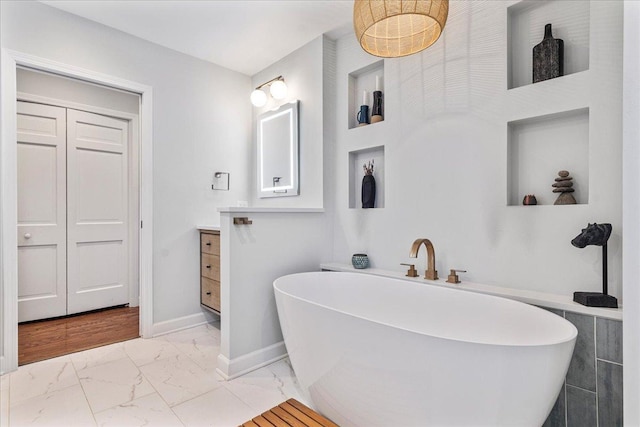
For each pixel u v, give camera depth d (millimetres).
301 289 2152
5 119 1978
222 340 2049
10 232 1998
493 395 1071
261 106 3178
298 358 1613
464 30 1927
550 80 1604
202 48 2758
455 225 1965
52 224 3018
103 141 3312
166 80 2717
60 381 1910
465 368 1085
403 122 2225
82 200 3189
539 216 1653
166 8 2205
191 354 2297
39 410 1632
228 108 3139
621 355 1267
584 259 1521
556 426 1413
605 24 1460
